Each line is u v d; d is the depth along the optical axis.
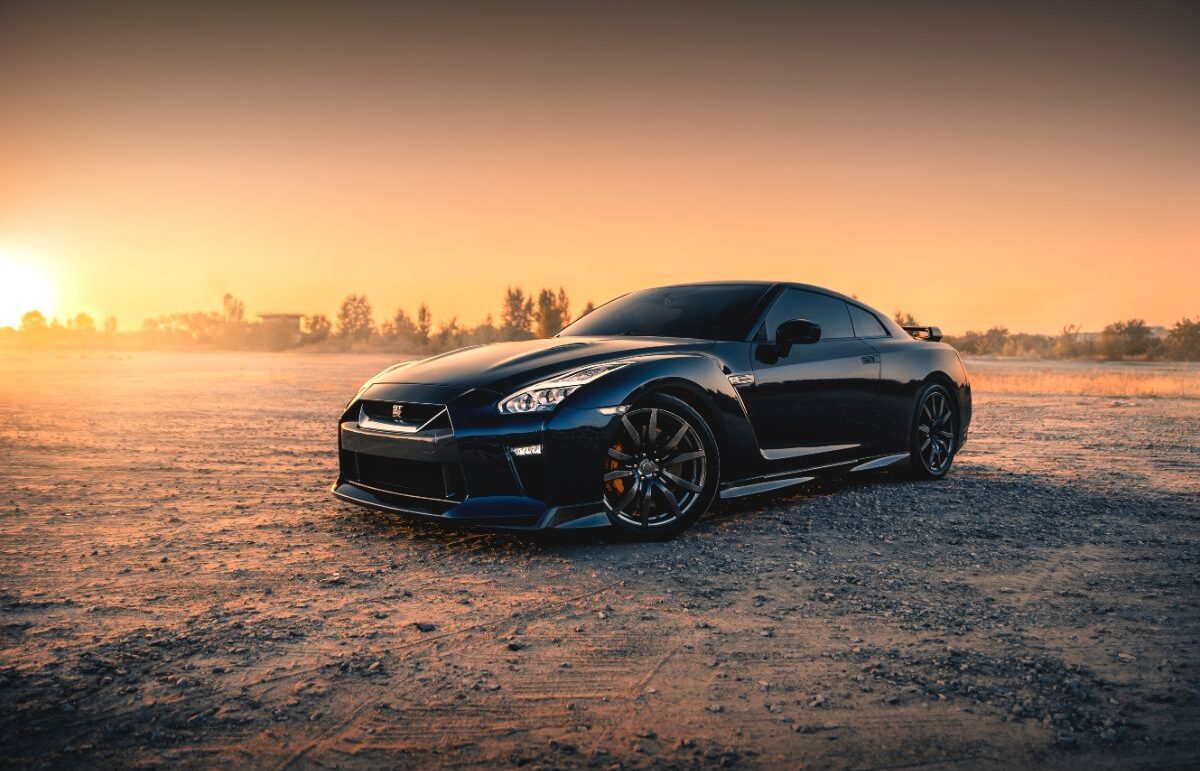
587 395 3.11
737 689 1.88
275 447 6.48
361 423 3.47
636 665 2.02
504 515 3.01
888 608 2.46
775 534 3.43
